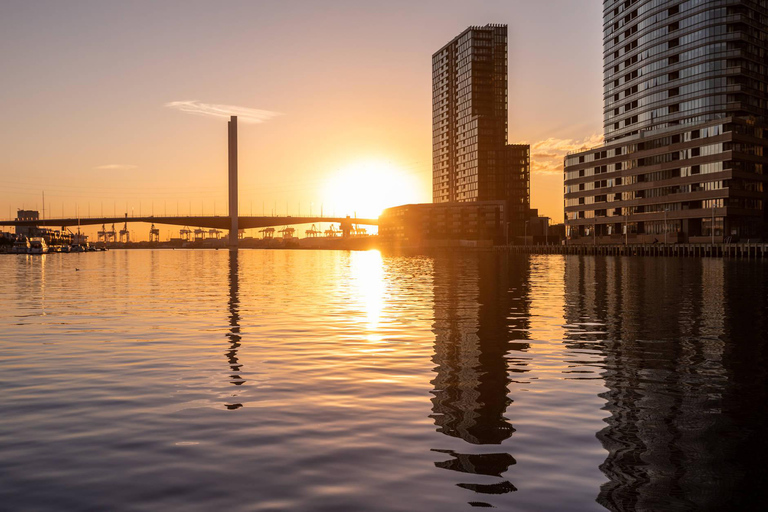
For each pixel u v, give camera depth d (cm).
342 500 697
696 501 700
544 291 3897
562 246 17438
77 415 1047
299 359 1569
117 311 2770
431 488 732
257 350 1703
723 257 11294
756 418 1025
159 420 1014
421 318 2453
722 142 12300
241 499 700
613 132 16662
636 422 1002
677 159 13562
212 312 2714
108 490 728
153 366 1477
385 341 1853
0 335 2009
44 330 2128
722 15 13075
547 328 2136
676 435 934
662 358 1573
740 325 2206
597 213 16675
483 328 2148
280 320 2408
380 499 700
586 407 1095
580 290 3969
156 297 3566
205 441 905
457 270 7506
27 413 1059
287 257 17212
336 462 817
